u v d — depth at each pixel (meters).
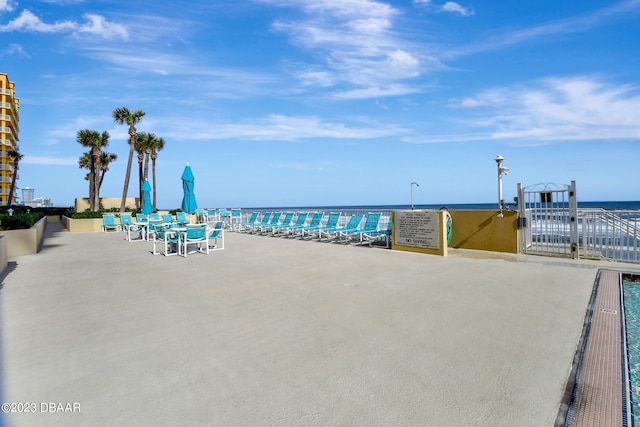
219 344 3.82
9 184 62.31
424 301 5.27
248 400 2.77
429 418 2.52
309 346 3.74
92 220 20.34
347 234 13.41
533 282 6.29
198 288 6.19
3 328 4.31
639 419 2.55
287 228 15.84
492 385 2.95
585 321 4.38
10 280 6.90
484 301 5.23
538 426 2.43
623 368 3.21
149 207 23.98
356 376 3.11
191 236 10.06
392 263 8.23
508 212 9.44
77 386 2.98
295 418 2.54
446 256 9.04
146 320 4.58
